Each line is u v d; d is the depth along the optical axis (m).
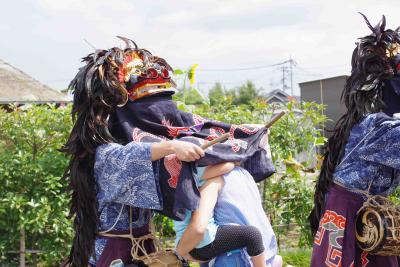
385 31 3.44
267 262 3.13
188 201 2.86
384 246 3.20
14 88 14.25
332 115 14.48
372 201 3.30
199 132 3.20
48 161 5.71
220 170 3.05
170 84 3.29
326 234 3.45
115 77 3.07
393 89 3.40
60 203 5.63
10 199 5.55
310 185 6.70
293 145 6.65
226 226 3.00
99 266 3.10
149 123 3.11
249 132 3.25
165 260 2.99
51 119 6.01
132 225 3.09
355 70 3.47
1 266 5.77
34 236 5.81
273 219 6.59
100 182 2.99
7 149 5.96
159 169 2.95
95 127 3.02
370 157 3.24
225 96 7.28
